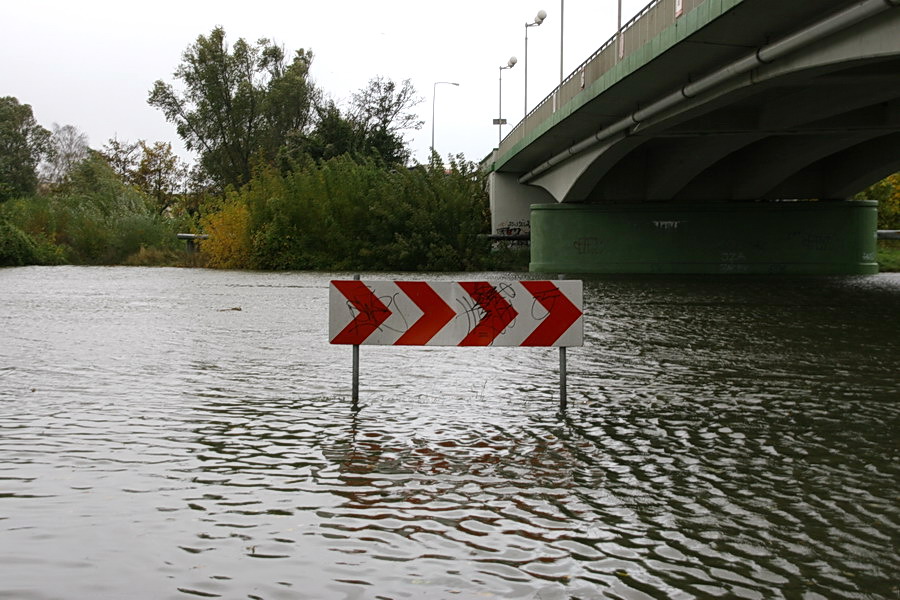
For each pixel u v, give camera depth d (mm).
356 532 4465
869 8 13039
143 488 5199
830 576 3967
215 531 4469
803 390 8727
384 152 65812
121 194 56125
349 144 63281
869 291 24938
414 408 7684
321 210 44281
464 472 5609
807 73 16938
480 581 3850
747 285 28297
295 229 44750
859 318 16672
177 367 10039
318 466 5727
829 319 16469
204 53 67250
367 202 44469
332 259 44500
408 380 9203
